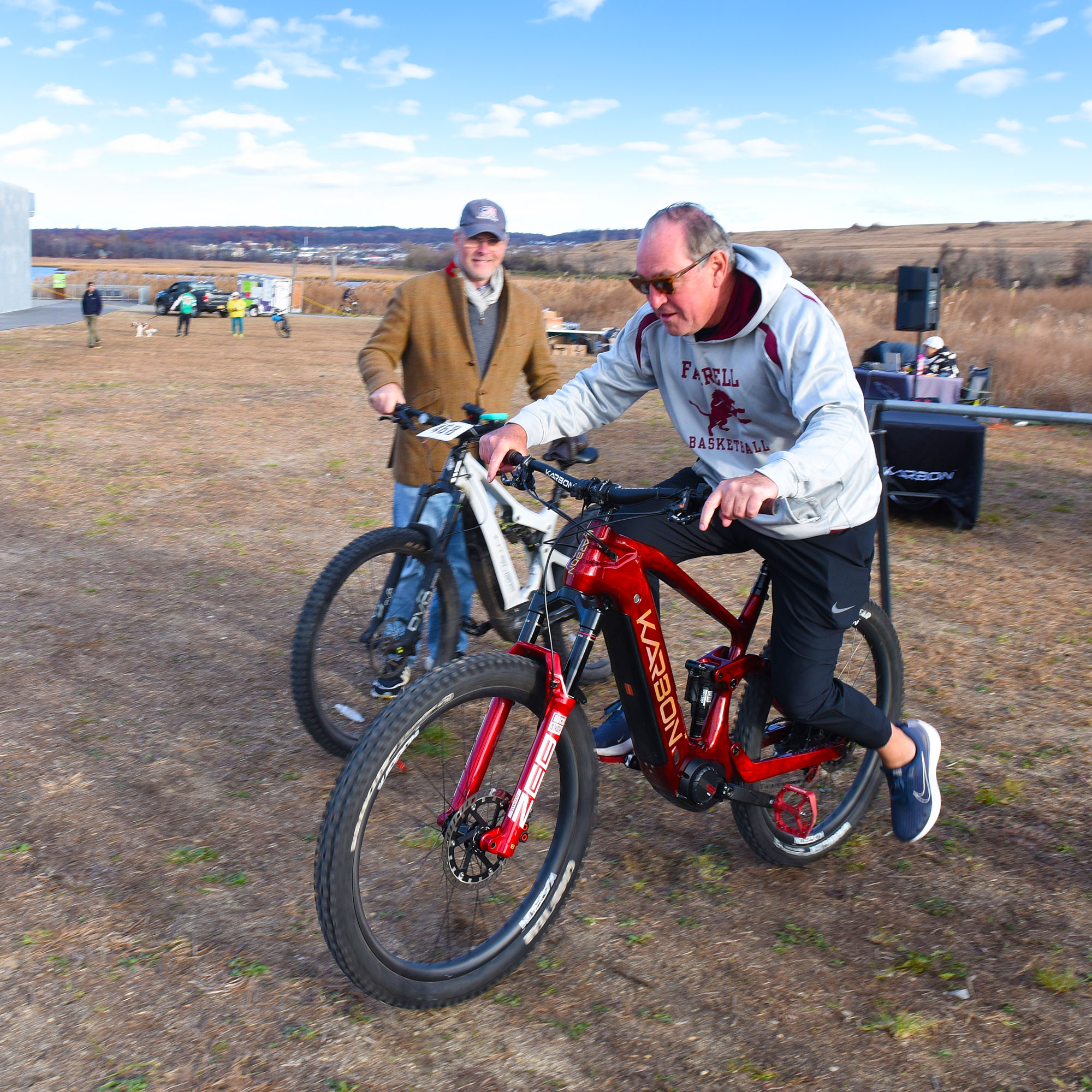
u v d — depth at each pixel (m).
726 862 3.00
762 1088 2.12
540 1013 2.35
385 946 2.46
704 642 4.75
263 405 12.70
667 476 8.72
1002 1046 2.25
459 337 3.92
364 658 3.53
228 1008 2.33
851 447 2.30
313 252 186.50
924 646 4.75
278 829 3.12
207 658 4.47
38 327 28.09
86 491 7.61
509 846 2.28
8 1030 2.24
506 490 3.72
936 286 5.73
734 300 2.47
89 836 3.04
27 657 4.41
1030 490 8.22
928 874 2.95
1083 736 3.82
